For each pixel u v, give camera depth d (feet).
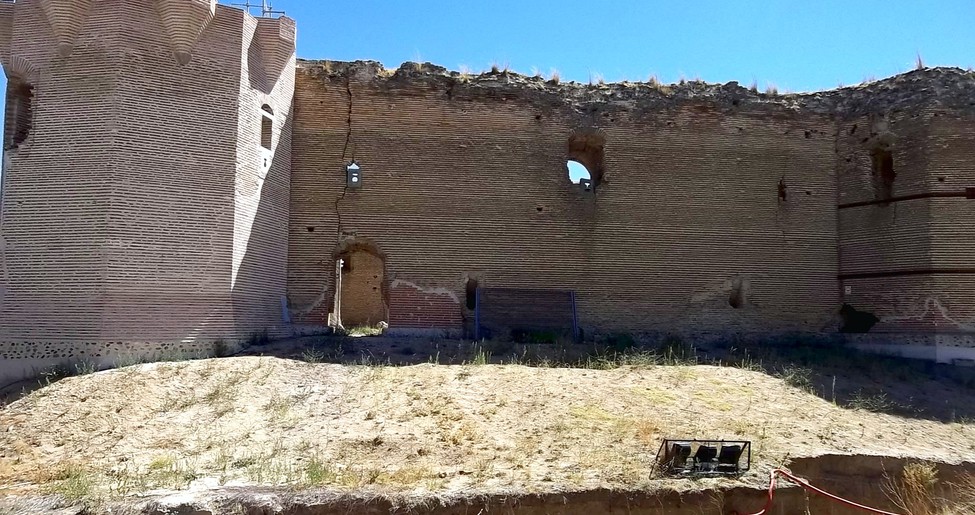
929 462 35.06
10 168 49.24
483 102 62.80
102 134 48.01
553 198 62.54
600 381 44.21
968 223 59.52
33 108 49.34
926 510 32.04
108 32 48.93
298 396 40.96
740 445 33.86
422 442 34.88
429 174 61.31
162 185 48.83
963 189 59.98
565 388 42.39
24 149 49.03
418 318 59.57
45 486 30.14
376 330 66.59
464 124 62.34
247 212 52.85
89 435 36.32
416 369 45.68
